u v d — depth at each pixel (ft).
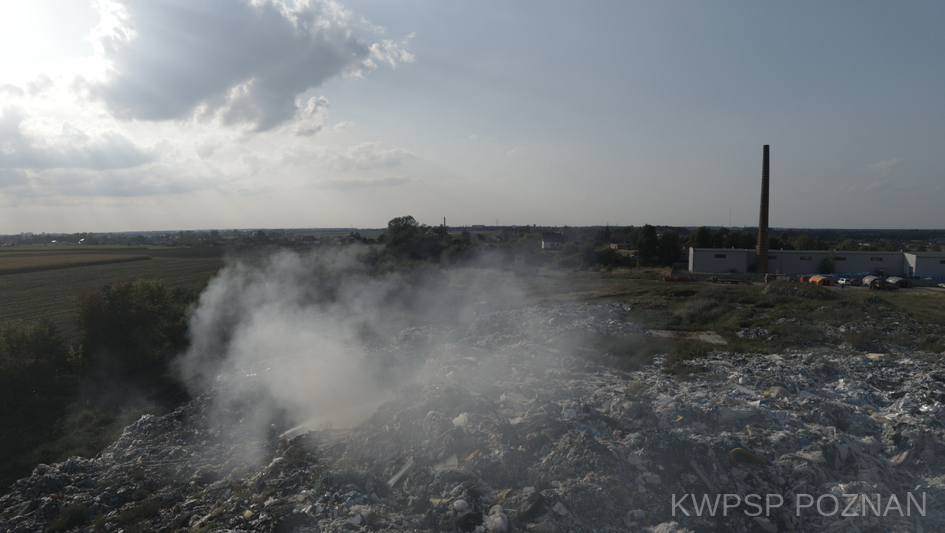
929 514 27.50
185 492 35.04
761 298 112.98
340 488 31.27
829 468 30.99
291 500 30.78
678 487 29.25
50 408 59.62
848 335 75.46
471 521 26.99
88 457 46.60
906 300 120.16
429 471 32.37
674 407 39.81
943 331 77.46
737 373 56.18
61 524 30.86
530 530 26.11
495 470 31.65
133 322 75.46
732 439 32.78
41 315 128.47
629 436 33.91
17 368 58.65
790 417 37.88
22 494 35.17
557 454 32.14
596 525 26.99
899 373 54.60
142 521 31.12
